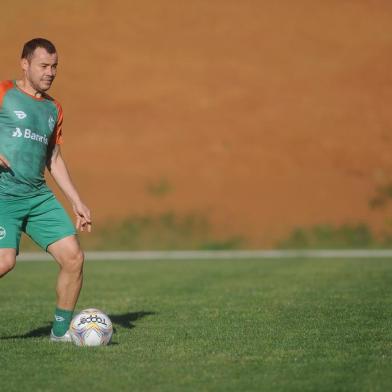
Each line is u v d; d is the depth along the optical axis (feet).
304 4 424.46
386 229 314.55
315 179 339.36
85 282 170.50
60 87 384.47
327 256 250.98
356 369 75.87
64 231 88.28
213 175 341.82
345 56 396.57
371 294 137.80
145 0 428.97
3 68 388.57
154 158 352.28
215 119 369.50
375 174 342.03
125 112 377.30
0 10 415.03
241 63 395.96
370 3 422.00
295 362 79.20
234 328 101.60
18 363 78.69
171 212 322.75
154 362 79.05
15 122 85.71
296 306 122.93
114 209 324.19
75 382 70.95
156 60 398.21
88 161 351.25
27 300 139.13
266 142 356.59
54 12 417.90
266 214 321.11
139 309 123.34
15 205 86.33
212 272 189.88
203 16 420.77
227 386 69.31
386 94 375.04
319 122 364.17
